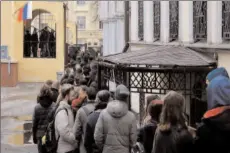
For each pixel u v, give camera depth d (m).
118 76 18.58
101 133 12.31
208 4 17.39
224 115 8.24
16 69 52.34
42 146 15.11
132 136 12.29
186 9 19.86
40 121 16.20
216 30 16.73
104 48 52.91
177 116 9.11
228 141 8.25
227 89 8.30
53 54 54.81
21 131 27.41
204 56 17.20
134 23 31.36
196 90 16.98
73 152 14.16
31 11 50.59
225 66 15.87
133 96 28.95
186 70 16.23
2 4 52.78
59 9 54.53
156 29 25.39
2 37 52.88
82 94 14.44
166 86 17.41
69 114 14.16
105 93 13.22
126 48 33.22
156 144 9.29
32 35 54.44
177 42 21.12
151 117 11.49
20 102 38.81
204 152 8.45
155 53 17.64
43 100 16.16
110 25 47.81
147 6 27.33
